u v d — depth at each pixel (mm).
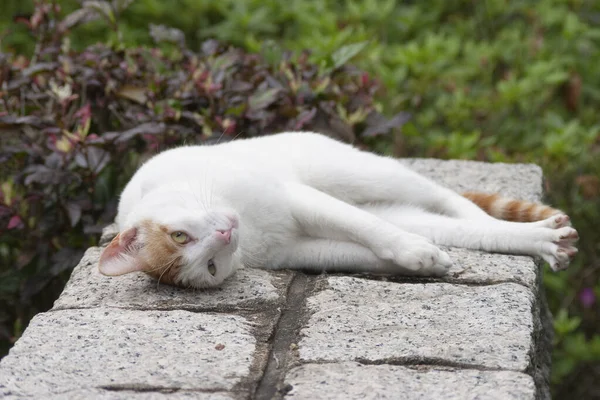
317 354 3943
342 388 3652
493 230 5090
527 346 3959
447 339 4031
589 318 8453
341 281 4691
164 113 6617
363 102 7383
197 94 6887
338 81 7602
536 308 4539
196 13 11047
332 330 4156
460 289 4570
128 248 4562
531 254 5020
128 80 7129
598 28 10977
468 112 9164
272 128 6910
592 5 11281
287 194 5047
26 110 7039
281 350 4062
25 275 6785
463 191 6496
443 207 5590
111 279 4816
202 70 7027
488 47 10164
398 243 4738
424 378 3719
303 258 5070
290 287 4785
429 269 4742
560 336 7801
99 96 7156
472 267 4852
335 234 4988
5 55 7145
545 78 9102
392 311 4336
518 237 5016
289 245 5109
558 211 5480
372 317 4277
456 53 9852
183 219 4500
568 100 9852
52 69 7039
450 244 5188
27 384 3674
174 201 4633
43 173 6219
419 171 7027
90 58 7270
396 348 3963
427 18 11172
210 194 4750
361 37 9242
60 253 6582
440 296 4492
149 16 11117
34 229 6852
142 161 6633
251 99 6809
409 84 9344
